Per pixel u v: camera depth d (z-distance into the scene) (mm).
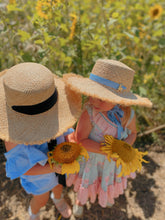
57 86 1478
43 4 1987
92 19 3092
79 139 1638
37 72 1116
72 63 2635
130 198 2430
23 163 1373
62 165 1350
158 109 3471
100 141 1649
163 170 2771
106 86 1368
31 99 1093
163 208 2342
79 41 2377
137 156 1598
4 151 2814
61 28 2307
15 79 1079
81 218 2193
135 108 2951
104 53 2611
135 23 3279
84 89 1290
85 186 1821
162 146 3109
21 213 2201
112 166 1780
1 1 2197
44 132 1224
